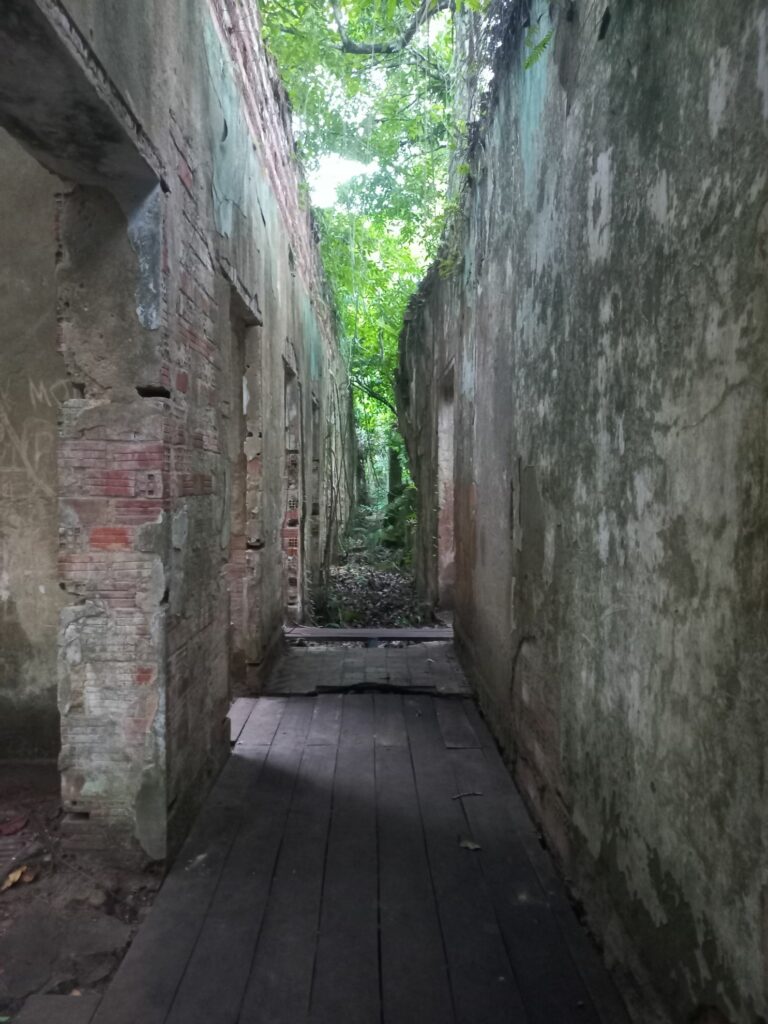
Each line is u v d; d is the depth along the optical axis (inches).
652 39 77.5
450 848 118.6
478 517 190.9
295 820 127.3
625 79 85.1
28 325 143.3
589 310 98.4
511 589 148.4
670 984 72.8
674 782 72.1
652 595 77.4
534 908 102.2
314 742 163.6
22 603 146.3
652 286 77.2
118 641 108.4
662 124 74.9
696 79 67.4
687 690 69.2
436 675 212.5
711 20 64.6
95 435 107.7
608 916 90.7
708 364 64.7
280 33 205.2
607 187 91.4
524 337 136.8
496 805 133.8
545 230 121.3
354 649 245.6
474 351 198.2
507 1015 81.8
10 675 146.9
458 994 85.1
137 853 109.4
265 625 205.9
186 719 120.9
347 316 545.0
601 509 93.7
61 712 109.2
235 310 181.6
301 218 297.6
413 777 145.6
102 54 86.5
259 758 154.2
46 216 142.3
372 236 399.5
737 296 59.7
